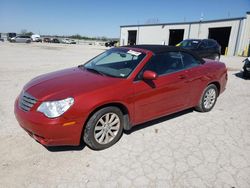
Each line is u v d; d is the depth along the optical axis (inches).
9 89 261.3
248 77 374.6
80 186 105.5
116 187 105.6
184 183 109.3
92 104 123.6
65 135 120.2
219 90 210.7
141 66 148.6
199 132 162.2
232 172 118.0
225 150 138.8
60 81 140.9
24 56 685.3
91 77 146.4
